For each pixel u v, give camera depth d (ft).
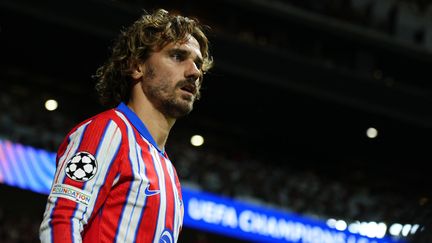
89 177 13.47
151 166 14.23
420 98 132.87
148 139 14.66
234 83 124.57
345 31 132.98
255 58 121.29
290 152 143.74
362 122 136.05
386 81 131.23
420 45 138.51
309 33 132.36
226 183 107.86
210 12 125.59
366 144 144.87
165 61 14.82
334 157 146.10
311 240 110.32
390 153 146.10
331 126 138.72
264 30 129.59
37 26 107.76
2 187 86.94
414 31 139.23
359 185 138.72
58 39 111.24
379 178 145.18
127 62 15.19
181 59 14.92
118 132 14.15
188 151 111.55
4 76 118.52
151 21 15.14
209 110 134.31
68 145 14.17
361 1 136.36
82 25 107.65
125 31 15.74
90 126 14.12
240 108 133.80
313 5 132.16
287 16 128.36
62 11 106.11
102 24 108.68
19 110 103.35
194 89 14.98
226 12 126.52
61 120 105.29
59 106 121.90
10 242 84.64
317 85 126.41
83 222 13.30
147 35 15.02
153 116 14.88
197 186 104.94
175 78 14.73
